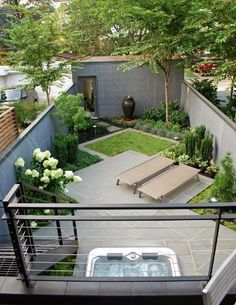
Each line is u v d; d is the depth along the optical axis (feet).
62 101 24.70
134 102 35.04
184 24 26.63
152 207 7.20
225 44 24.54
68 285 8.96
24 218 7.61
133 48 29.35
